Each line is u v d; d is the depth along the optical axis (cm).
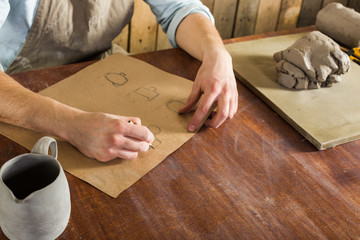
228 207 72
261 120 97
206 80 97
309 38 108
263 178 79
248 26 233
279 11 233
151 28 210
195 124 90
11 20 113
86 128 78
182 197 73
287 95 103
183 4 127
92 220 67
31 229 57
